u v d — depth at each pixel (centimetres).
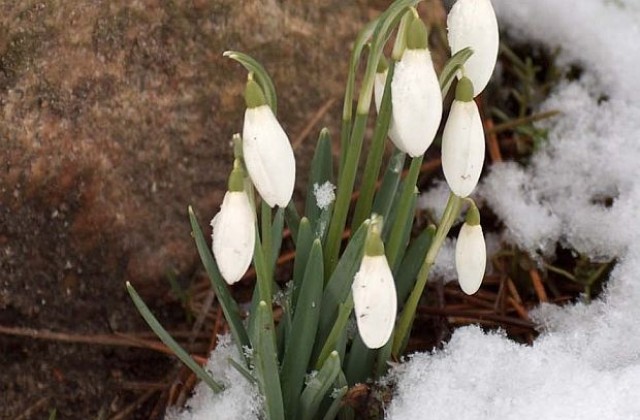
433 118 33
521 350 41
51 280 44
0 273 43
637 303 43
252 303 39
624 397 39
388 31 35
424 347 44
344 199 38
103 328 44
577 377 40
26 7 43
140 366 44
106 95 43
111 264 44
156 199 44
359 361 39
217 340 44
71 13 43
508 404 39
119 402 43
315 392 38
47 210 43
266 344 36
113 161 44
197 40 44
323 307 39
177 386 43
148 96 44
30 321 44
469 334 41
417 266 40
